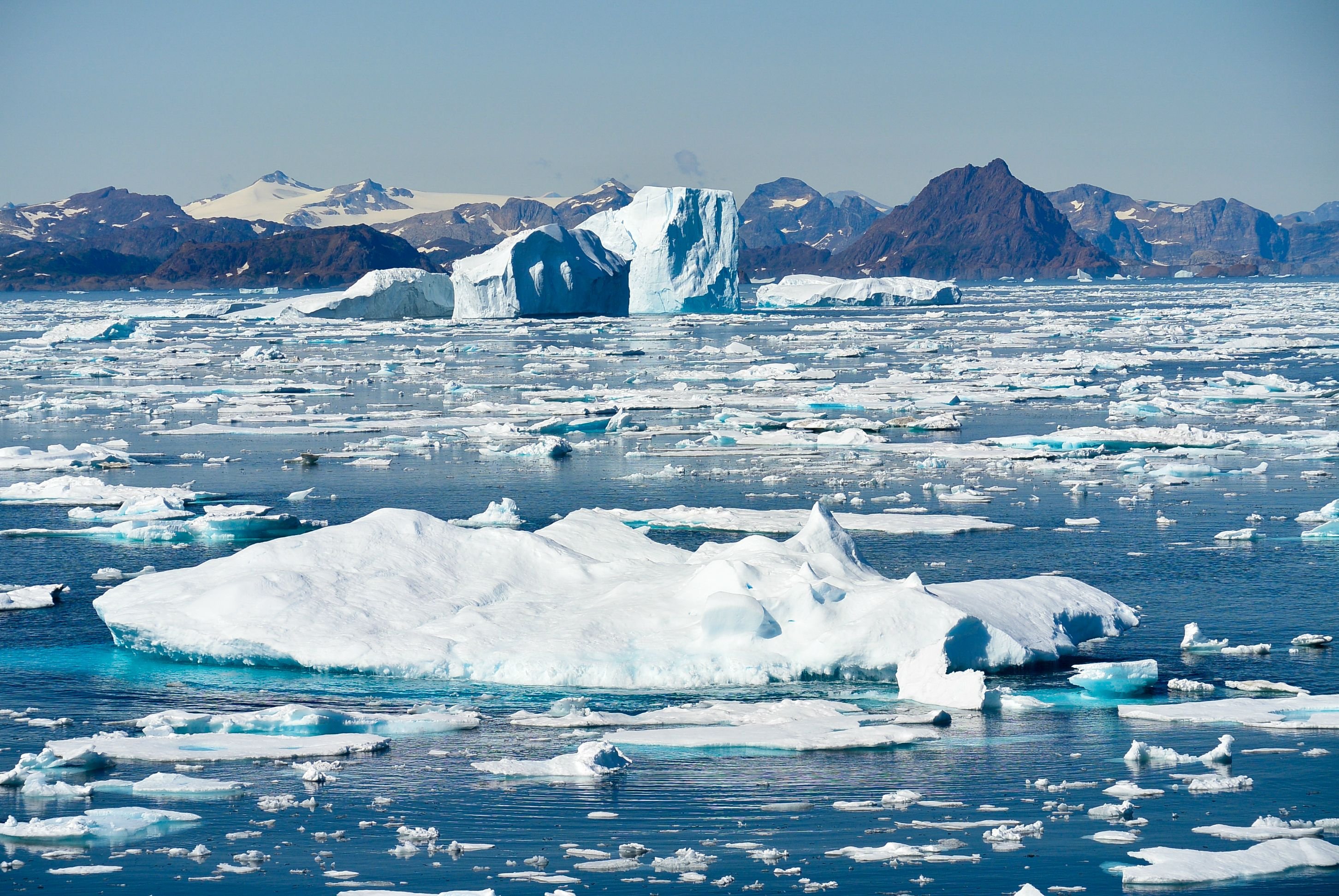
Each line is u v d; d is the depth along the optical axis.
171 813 23.19
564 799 23.98
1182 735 27.44
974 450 70.12
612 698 29.97
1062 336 169.88
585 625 32.19
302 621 32.69
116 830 22.53
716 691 30.38
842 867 20.84
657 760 26.05
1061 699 29.94
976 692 29.11
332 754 26.36
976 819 22.94
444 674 31.17
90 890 20.11
